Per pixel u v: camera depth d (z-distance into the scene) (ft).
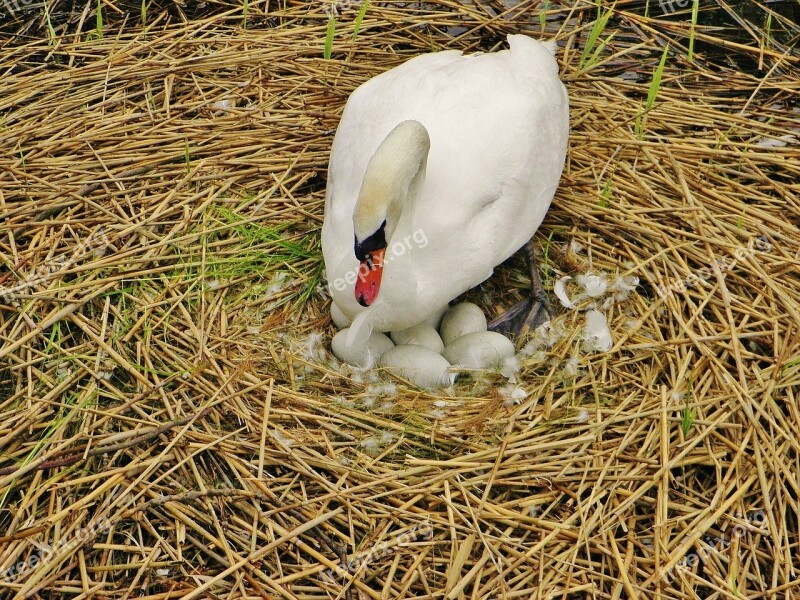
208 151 10.24
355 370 9.27
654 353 9.31
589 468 8.79
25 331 9.29
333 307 9.47
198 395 9.05
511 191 9.24
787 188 10.09
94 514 8.57
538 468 8.79
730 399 9.03
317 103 10.58
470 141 9.13
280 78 10.69
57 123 10.33
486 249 9.18
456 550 8.48
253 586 8.39
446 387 9.29
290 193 10.04
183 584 8.39
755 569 8.57
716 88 10.82
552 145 9.54
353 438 8.91
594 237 9.91
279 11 11.19
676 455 8.85
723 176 10.16
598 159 10.22
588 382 9.18
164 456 8.73
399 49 11.06
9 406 8.98
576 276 9.71
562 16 11.31
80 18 11.22
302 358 9.31
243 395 9.06
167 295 9.53
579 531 8.56
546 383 9.18
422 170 8.91
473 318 9.60
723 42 11.07
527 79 9.51
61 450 8.75
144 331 9.32
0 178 10.03
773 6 11.37
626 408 9.09
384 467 8.80
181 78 10.68
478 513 8.59
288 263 9.75
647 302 9.57
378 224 8.57
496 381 9.29
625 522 8.68
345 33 11.00
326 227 9.18
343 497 8.64
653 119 10.47
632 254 9.73
